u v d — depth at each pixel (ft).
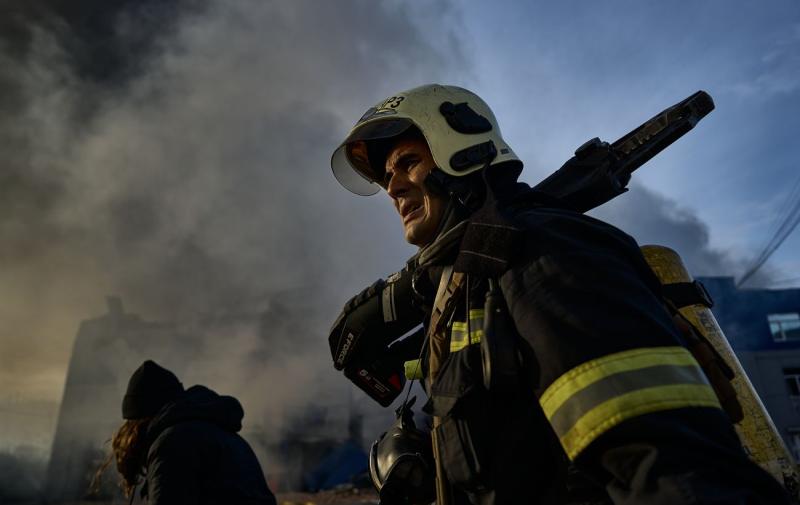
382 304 4.30
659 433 1.81
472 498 2.58
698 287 3.31
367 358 4.51
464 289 2.90
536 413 2.41
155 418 7.27
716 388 2.54
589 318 2.10
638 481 1.78
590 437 1.94
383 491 3.39
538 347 2.19
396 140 3.64
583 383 2.00
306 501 51.37
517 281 2.41
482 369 2.55
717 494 1.65
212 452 6.93
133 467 7.86
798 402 81.76
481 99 3.64
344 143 3.77
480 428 2.49
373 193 4.90
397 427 3.67
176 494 6.52
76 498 81.10
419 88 3.63
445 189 3.31
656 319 2.10
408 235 3.54
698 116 3.37
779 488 1.78
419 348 4.52
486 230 2.60
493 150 3.32
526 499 2.38
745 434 3.45
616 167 3.44
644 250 3.62
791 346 86.22
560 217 2.57
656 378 1.93
